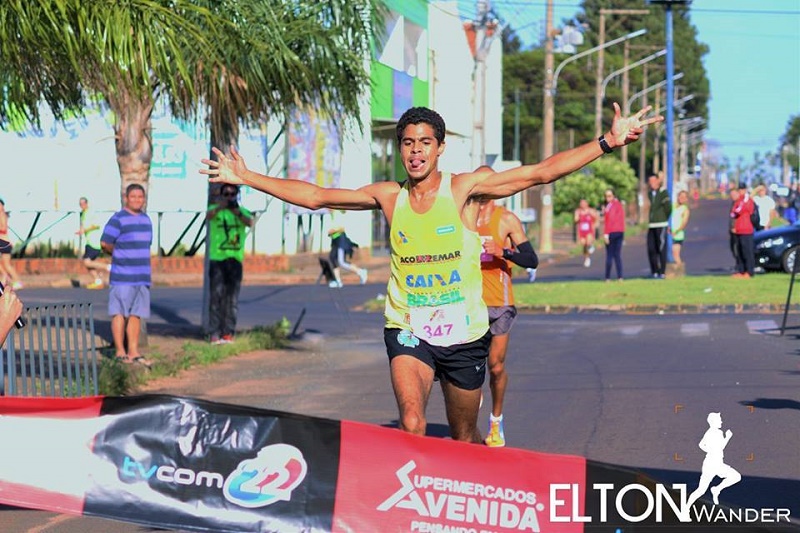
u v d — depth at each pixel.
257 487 5.18
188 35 11.38
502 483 5.03
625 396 11.42
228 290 16.09
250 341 16.22
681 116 114.31
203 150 33.62
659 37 116.50
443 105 44.44
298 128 15.56
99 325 17.14
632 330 17.41
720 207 101.81
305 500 5.14
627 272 32.34
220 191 16.05
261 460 5.18
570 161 5.80
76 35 9.68
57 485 5.32
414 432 5.74
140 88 10.29
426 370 6.06
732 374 12.67
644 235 59.41
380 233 46.16
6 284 6.29
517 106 72.81
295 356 15.43
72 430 5.34
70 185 33.97
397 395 5.93
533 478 5.02
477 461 5.05
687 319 18.84
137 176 14.59
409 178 5.98
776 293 21.75
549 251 43.12
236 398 11.87
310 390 12.43
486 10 29.23
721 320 18.50
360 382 13.01
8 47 9.57
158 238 34.03
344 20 14.40
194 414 5.27
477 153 29.53
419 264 6.01
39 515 7.43
